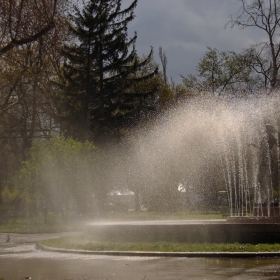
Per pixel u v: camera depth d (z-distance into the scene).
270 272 9.12
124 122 39.19
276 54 34.19
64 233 22.36
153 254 11.93
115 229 14.55
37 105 36.41
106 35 38.75
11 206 36.72
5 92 31.47
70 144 29.41
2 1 11.77
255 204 16.78
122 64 39.03
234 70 41.59
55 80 40.16
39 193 28.81
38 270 10.23
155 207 37.84
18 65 24.78
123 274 9.38
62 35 13.95
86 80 38.16
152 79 44.41
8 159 44.16
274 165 20.00
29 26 11.95
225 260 10.91
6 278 9.27
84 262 11.24
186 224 13.58
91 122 38.22
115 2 38.72
